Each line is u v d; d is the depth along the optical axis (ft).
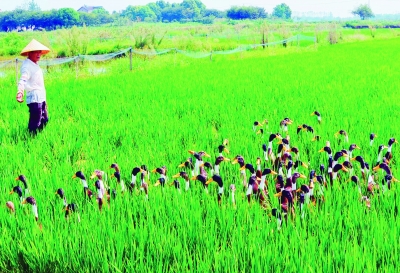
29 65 30.40
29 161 23.39
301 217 16.39
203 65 83.20
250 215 16.83
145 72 69.92
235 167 22.35
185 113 36.58
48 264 14.46
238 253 14.32
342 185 19.70
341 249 14.37
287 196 15.83
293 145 25.81
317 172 22.17
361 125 29.71
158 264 14.05
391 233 14.90
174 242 14.97
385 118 31.65
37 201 18.24
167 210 17.52
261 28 162.81
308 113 34.58
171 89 49.14
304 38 155.53
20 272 14.60
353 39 204.23
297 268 13.47
